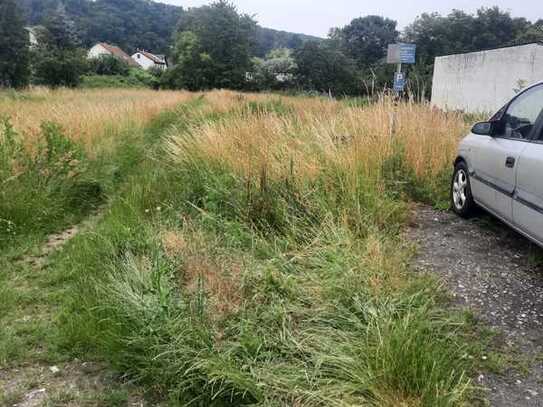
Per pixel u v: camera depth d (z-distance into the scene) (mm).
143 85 58531
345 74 56688
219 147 6770
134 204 6078
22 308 3873
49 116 9984
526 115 4340
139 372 3016
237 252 4355
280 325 3287
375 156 6312
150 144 10820
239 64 62562
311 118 7375
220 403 2734
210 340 3035
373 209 5137
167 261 3957
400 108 7715
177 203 5918
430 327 3146
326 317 3355
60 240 5492
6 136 6523
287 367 2867
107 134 10117
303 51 59406
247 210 5137
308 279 3867
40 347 3361
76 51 46812
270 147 6340
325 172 5641
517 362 3018
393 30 74312
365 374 2709
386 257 4086
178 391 2783
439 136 7117
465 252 4590
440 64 29281
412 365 2643
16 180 6031
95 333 3344
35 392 2912
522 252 4574
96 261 4473
